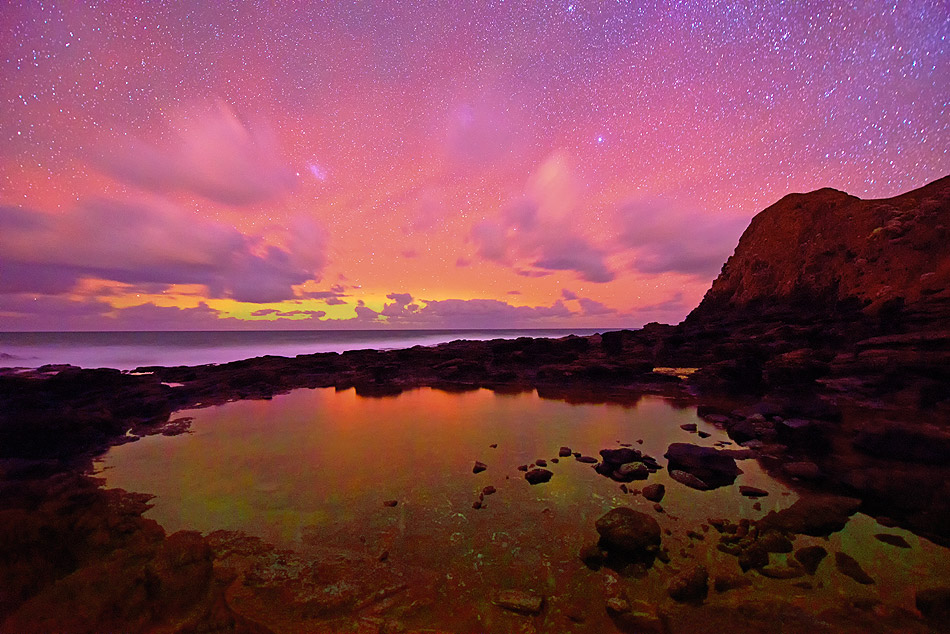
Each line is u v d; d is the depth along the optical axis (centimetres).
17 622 406
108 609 425
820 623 374
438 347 3356
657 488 714
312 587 461
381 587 461
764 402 1322
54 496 726
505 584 466
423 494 734
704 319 3206
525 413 1460
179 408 1600
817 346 1862
